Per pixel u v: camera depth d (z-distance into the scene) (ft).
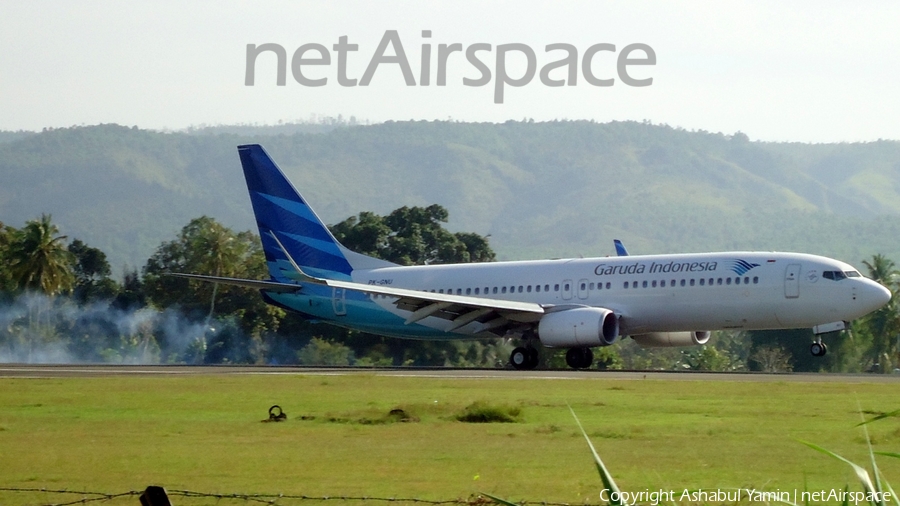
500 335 368.07
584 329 333.21
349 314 392.68
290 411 207.10
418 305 354.54
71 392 253.24
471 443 159.53
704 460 141.90
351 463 141.49
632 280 339.36
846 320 314.14
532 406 211.20
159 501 87.61
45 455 150.10
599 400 221.25
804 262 317.63
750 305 321.32
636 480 128.06
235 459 145.38
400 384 273.13
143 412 207.51
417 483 126.62
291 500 116.47
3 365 418.92
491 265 373.20
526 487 123.44
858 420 183.62
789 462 140.15
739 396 229.66
